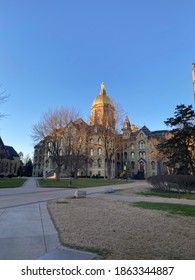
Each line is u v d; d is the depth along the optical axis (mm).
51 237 6074
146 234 6301
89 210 10031
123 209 10344
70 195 16984
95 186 27703
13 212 9688
